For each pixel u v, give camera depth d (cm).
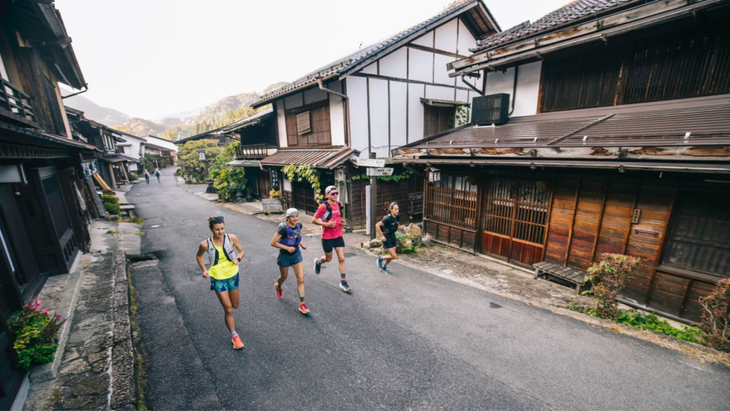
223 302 386
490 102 805
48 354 350
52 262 602
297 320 473
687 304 468
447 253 821
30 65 732
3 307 380
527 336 422
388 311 498
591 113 653
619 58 612
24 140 403
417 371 358
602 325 439
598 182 555
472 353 388
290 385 341
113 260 715
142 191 2414
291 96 1330
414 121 1211
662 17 486
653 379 334
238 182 1795
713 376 336
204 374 360
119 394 316
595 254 574
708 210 442
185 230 1089
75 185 859
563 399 312
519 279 645
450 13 1153
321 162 1017
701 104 514
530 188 670
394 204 629
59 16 604
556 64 709
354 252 812
